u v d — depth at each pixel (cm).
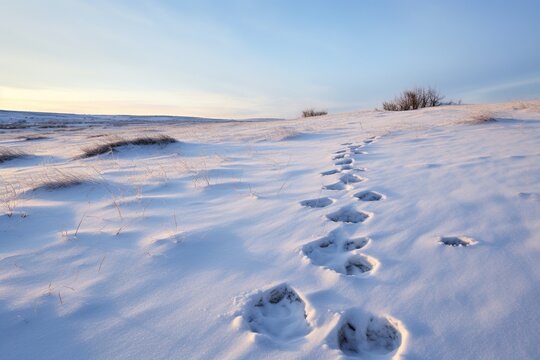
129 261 248
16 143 1517
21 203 393
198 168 568
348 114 1803
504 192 335
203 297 203
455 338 158
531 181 361
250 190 425
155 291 211
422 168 457
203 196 411
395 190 376
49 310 193
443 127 855
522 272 205
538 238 242
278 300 206
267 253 254
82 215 351
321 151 696
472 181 379
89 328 179
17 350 164
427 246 246
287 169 538
